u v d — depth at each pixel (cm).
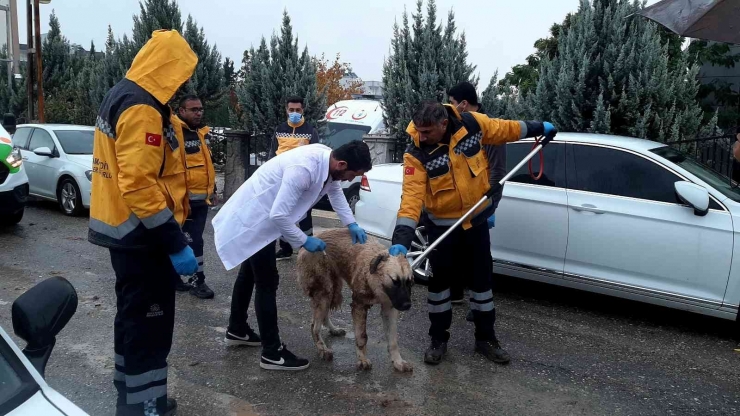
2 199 825
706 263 475
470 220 423
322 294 431
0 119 2012
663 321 540
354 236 416
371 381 405
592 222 522
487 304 440
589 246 525
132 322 313
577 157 545
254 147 1132
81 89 1753
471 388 398
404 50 1023
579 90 835
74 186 978
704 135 848
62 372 413
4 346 201
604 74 835
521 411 369
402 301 366
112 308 543
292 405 371
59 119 1811
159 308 318
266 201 385
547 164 559
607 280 520
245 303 450
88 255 732
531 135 442
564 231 538
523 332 504
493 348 445
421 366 432
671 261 489
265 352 416
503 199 570
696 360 454
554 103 871
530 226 556
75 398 378
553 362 444
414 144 420
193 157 570
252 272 437
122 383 335
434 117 390
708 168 543
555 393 395
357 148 383
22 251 745
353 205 1012
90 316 521
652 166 511
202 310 547
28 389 191
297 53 1152
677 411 374
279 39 1150
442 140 411
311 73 1153
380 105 1090
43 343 206
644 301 509
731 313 470
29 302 209
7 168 827
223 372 416
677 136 800
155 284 313
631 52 811
